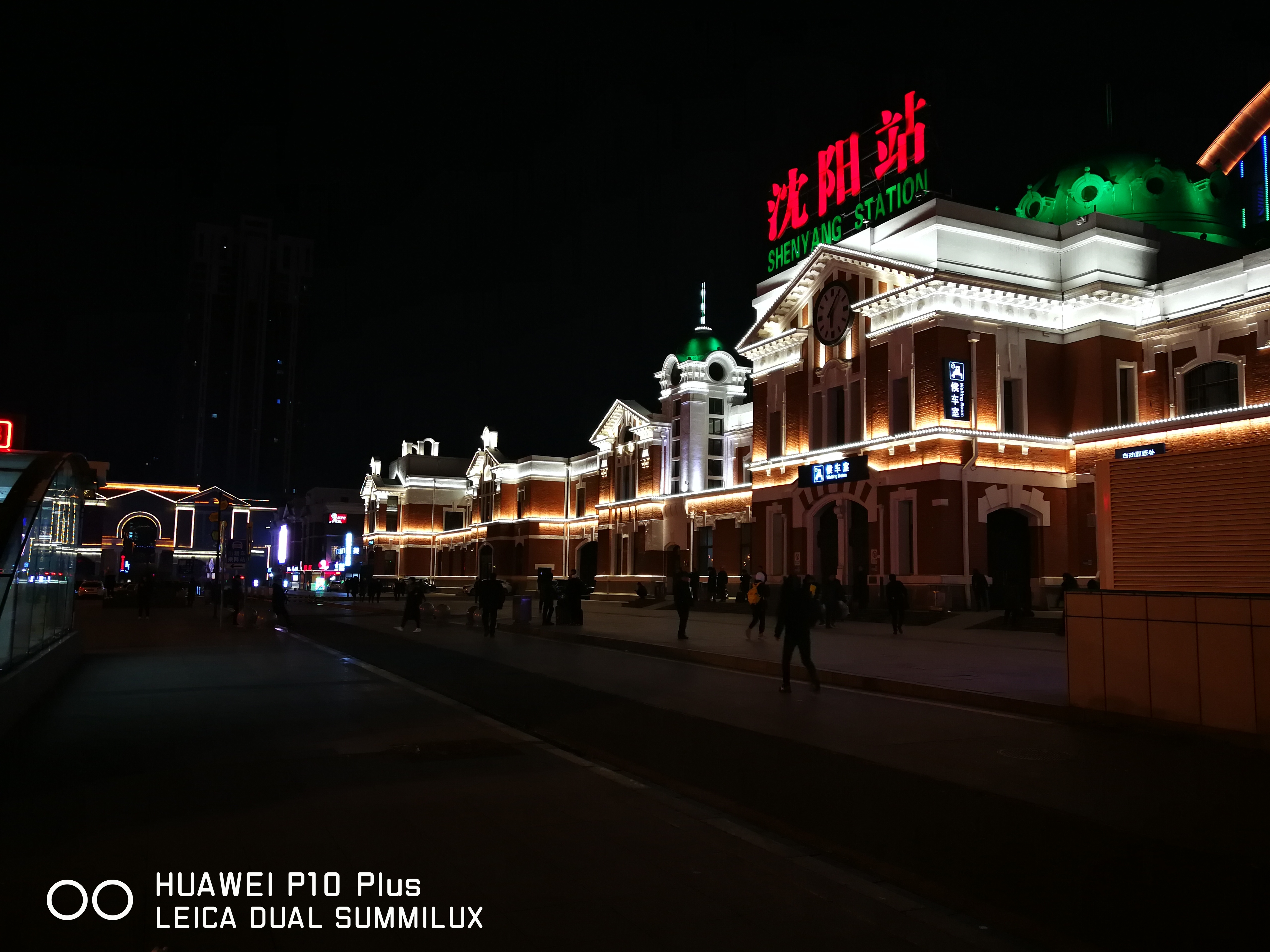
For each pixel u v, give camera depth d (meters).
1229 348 30.80
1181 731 10.81
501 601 26.75
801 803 7.73
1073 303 33.94
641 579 56.28
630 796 7.99
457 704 13.41
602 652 22.08
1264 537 11.34
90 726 11.27
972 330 32.84
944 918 5.28
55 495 14.55
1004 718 12.30
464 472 92.44
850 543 36.53
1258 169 42.16
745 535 47.84
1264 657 10.07
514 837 6.71
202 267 158.38
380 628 30.62
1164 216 37.41
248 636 26.45
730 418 53.75
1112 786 8.38
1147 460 12.70
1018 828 7.02
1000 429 32.84
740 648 21.52
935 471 31.77
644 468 57.59
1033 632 25.70
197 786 8.17
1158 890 5.66
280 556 95.00
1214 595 10.60
